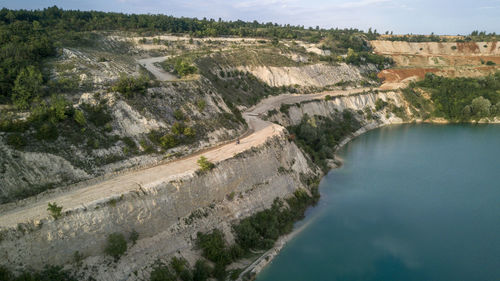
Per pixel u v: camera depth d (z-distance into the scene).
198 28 148.00
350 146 82.69
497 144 82.62
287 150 56.09
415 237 44.56
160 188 35.47
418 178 62.75
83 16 121.44
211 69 90.50
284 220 46.75
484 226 46.81
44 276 26.31
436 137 89.38
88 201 30.88
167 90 52.78
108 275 29.27
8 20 94.12
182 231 36.03
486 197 55.03
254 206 44.84
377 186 59.53
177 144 46.69
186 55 95.94
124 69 69.19
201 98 56.72
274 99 93.06
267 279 36.91
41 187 33.31
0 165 31.97
